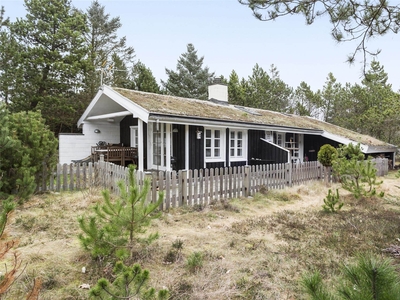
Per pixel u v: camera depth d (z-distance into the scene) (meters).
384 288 1.34
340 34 4.84
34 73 15.55
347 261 3.78
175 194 6.48
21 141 7.04
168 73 34.47
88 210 5.96
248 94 29.61
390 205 7.57
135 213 3.73
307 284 1.57
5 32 15.14
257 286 3.15
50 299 2.77
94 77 19.73
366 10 4.59
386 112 19.33
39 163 7.38
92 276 3.24
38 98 15.56
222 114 11.82
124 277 2.27
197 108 11.61
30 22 15.92
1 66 14.90
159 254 3.87
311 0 4.50
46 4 16.31
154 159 11.43
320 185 10.15
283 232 5.05
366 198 8.11
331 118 30.47
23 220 5.13
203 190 7.02
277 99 31.53
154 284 3.08
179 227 5.17
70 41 16.81
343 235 4.94
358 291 1.41
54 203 6.44
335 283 3.04
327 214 6.45
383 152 17.34
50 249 3.92
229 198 7.59
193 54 35.12
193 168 10.77
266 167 8.81
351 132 19.28
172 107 10.28
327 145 11.66
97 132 13.95
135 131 13.53
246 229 5.15
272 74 34.31
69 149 13.30
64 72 16.16
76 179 8.23
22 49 15.66
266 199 7.84
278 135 15.02
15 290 2.88
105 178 8.08
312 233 5.07
